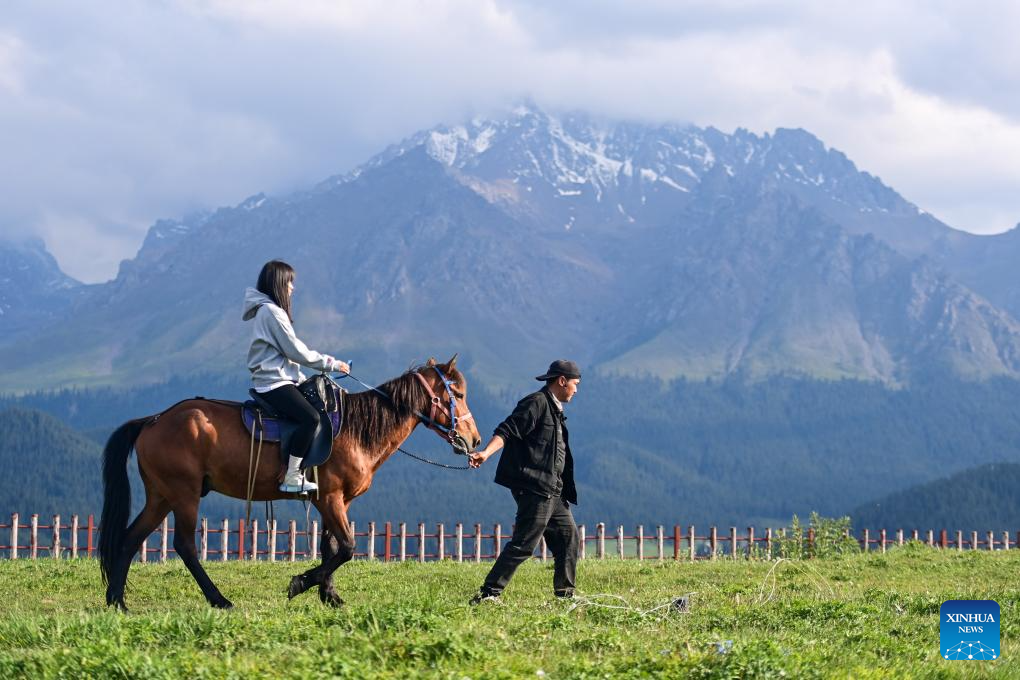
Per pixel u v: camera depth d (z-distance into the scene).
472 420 14.07
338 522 13.16
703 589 16.17
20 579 17.44
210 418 13.01
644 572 19.11
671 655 9.10
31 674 8.63
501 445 13.41
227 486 13.09
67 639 9.88
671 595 15.08
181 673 8.49
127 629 10.02
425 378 13.84
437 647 9.11
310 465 12.96
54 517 29.38
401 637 9.43
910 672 9.27
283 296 13.41
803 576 18.42
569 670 8.74
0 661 8.83
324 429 13.09
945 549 24.02
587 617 11.77
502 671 8.47
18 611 13.23
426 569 20.02
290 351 13.08
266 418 13.02
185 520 12.95
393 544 100.69
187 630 9.99
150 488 13.30
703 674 8.70
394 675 8.41
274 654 9.06
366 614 10.41
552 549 13.93
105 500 13.17
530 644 9.86
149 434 13.10
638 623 11.42
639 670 8.72
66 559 21.81
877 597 13.71
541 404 13.21
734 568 19.89
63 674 8.57
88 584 16.80
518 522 13.22
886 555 22.47
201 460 12.94
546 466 13.19
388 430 13.50
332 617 10.43
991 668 9.66
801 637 10.26
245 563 21.53
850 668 9.15
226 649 9.39
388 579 18.05
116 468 13.23
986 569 19.73
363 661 8.76
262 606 12.93
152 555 30.23
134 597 15.41
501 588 13.09
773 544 34.12
